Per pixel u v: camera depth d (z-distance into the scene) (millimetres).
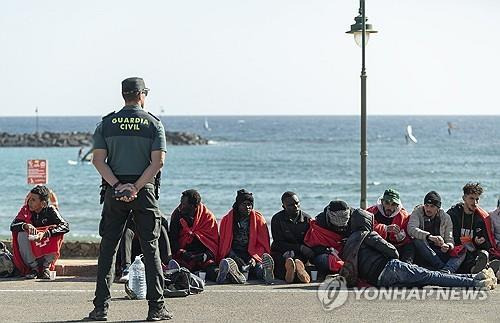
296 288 12180
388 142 115312
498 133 149875
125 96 9797
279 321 9844
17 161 79062
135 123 9641
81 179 58000
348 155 88000
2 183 54625
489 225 13234
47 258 13062
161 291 9836
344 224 13164
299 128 191250
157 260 9797
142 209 9617
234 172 66750
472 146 103375
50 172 64875
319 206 42969
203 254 13102
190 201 13281
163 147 9672
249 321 9836
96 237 25281
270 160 80500
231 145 114562
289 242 13328
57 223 13203
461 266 13109
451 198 47969
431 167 71000
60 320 9844
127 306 10688
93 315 9820
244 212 13312
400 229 13172
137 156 9625
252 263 13086
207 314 10211
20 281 12734
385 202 13367
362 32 15867
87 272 13453
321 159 81688
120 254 12633
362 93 15836
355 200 45656
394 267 11984
